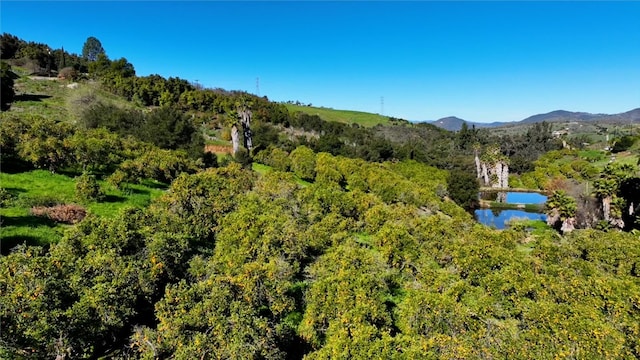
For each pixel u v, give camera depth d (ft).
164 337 39.24
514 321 55.93
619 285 62.34
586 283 64.69
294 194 110.73
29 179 95.66
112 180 104.17
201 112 328.90
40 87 290.15
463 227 112.57
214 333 38.24
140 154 141.69
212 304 41.16
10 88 237.86
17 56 371.56
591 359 43.47
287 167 193.26
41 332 34.68
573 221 157.48
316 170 184.24
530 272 67.87
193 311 39.99
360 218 105.91
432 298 51.72
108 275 46.19
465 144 455.22
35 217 73.51
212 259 60.64
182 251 56.08
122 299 43.34
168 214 72.13
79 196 88.89
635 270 85.56
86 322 38.29
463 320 49.19
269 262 56.75
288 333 47.65
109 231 55.52
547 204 172.76
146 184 119.96
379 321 51.26
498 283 63.67
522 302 59.67
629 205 168.04
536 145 460.14
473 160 367.25
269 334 40.65
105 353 42.11
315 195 107.86
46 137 113.50
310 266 69.15
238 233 65.87
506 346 44.16
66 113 236.02
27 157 101.04
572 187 268.41
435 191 216.33
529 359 42.80
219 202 81.87
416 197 162.20
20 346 34.53
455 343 43.09
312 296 53.42
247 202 87.61
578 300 60.85
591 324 48.01
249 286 47.42
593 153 374.84
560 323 48.42
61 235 68.44
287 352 46.91
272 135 260.42
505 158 327.06
